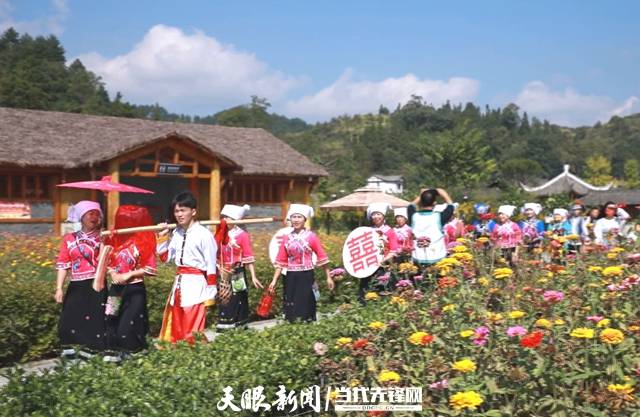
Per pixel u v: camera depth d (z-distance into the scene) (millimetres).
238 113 97188
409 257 8969
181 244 6816
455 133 57188
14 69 77688
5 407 4094
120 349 6598
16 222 22578
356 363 5375
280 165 29891
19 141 23703
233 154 29344
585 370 4586
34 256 11719
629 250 8711
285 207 30234
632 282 5855
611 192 48188
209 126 32281
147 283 9219
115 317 6715
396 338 5457
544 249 9047
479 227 11023
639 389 4621
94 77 82438
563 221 14133
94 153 23125
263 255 12617
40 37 105500
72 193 23547
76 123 27453
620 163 164375
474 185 55500
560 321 5148
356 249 8758
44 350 8055
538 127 175375
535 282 7105
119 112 74375
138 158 23812
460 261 6770
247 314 9195
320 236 16062
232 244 8914
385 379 4598
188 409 4461
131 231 6645
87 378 4688
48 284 8344
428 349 5004
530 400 4461
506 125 177750
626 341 4785
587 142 176875
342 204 29125
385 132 138375
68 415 4086
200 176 25312
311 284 8266
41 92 70625
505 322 5348
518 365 4613
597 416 4297
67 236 6801
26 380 4477
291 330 6312
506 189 50656
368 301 7375
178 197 6820
